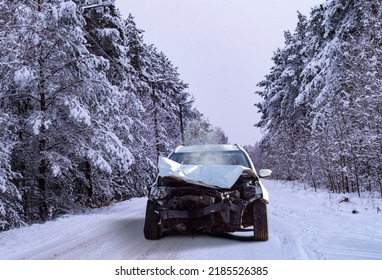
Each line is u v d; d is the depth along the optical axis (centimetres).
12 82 1320
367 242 675
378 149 1476
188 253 596
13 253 638
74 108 1305
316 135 2017
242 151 826
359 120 1542
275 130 4309
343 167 1705
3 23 1277
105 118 1531
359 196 1528
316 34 2625
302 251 601
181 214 639
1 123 1246
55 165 1328
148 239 698
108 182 1925
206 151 838
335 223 880
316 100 2125
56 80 1422
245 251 604
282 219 954
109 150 1390
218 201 646
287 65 3791
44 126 1269
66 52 1403
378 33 1641
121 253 604
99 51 2202
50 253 617
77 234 779
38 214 1587
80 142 1390
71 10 1330
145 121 3272
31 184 1587
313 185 2356
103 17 2241
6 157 1203
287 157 3397
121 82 2261
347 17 2133
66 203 1597
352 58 1780
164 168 688
